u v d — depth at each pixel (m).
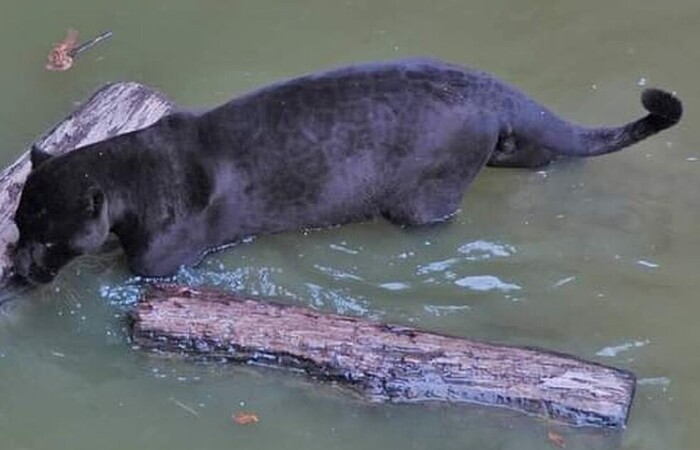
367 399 18.42
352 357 18.52
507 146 20.91
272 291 20.20
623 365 19.14
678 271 20.50
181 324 18.97
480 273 20.56
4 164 22.33
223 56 24.86
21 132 23.03
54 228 19.09
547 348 19.27
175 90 24.03
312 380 18.64
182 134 20.12
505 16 25.88
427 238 20.98
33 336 19.69
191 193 19.92
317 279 20.39
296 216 20.56
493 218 21.30
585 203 21.59
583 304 20.05
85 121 22.09
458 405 18.27
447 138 20.08
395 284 20.39
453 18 25.86
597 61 24.66
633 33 25.36
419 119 19.98
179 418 18.50
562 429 18.05
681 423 18.31
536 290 20.30
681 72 24.38
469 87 20.27
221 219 20.27
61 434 18.30
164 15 25.91
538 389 18.14
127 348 19.39
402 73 20.30
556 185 21.89
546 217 21.36
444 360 18.41
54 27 25.52
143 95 22.56
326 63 24.75
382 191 20.53
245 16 25.91
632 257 20.72
